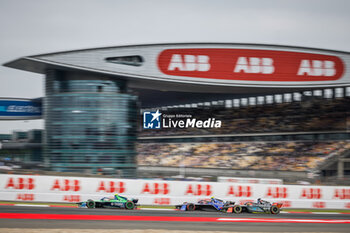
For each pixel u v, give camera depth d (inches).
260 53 4291.3
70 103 3718.0
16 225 1124.5
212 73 4156.0
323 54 4429.1
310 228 1232.8
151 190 1956.2
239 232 1113.4
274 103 4891.7
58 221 1216.2
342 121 4148.6
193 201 1966.0
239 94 5162.4
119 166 3676.2
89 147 3634.4
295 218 1480.1
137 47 3917.3
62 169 3624.5
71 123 3678.6
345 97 4352.9
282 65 4340.6
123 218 1320.1
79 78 3777.1
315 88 4431.6
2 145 5221.5
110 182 1940.2
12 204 1710.1
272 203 1811.0
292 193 2005.4
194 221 1312.7
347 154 3777.1
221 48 4192.9
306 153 4055.1
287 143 4357.8
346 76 4434.1
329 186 2026.3
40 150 5216.5
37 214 1347.2
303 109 4539.9
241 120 4909.0
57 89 3786.9
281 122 4554.6
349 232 1176.8
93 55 3757.4
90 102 3713.1
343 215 1678.2
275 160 4138.8
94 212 1443.2
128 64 3882.9
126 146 3747.5
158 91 5226.4
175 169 4734.3
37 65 3838.6
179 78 4055.1
